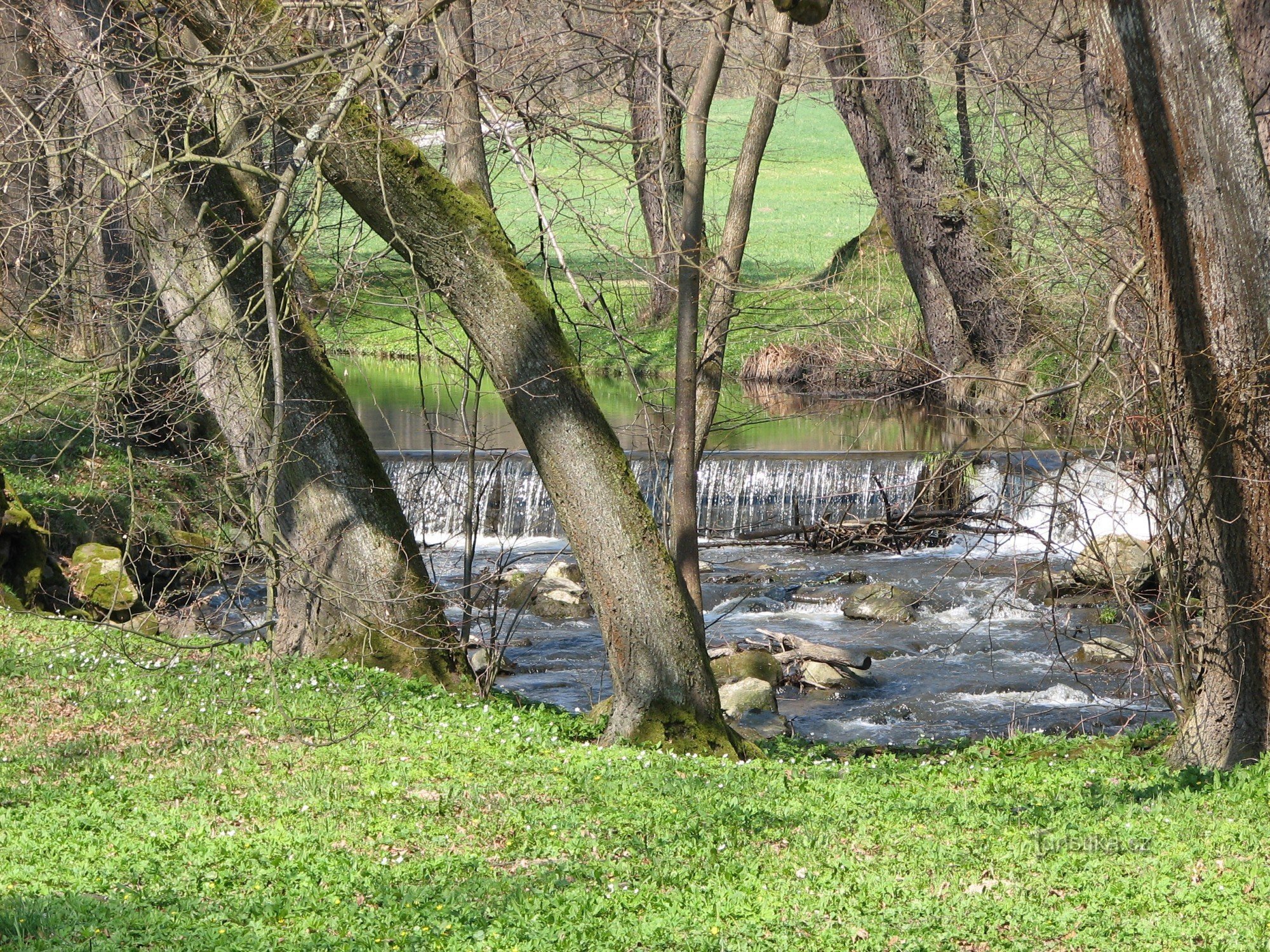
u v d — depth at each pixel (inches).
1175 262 471.8
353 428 706.8
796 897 357.7
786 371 1647.4
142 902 342.0
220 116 663.8
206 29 554.3
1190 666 533.3
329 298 655.1
